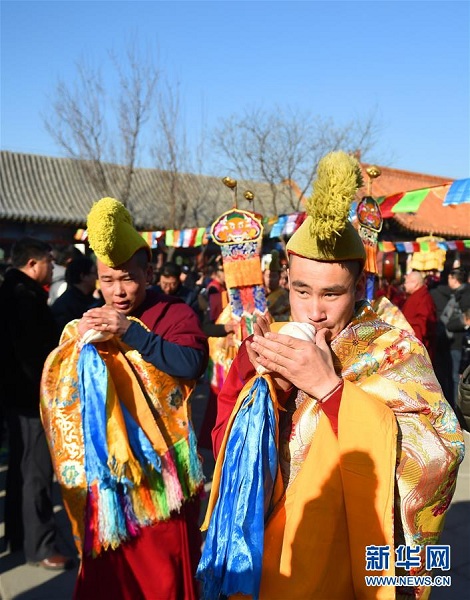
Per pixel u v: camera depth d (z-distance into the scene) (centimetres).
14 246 334
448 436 127
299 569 122
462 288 661
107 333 209
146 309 228
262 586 126
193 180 2453
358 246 133
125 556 206
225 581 126
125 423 204
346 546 124
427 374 130
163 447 209
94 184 2002
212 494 138
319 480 124
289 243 138
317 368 123
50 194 2236
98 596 207
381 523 118
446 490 124
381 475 119
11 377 322
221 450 137
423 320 604
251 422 130
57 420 214
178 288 599
